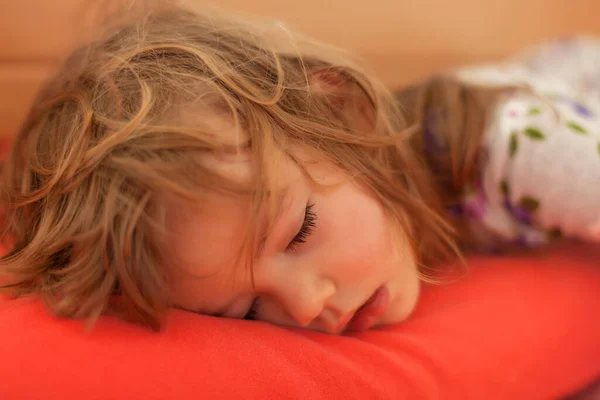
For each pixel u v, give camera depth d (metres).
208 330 0.52
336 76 0.69
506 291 0.67
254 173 0.54
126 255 0.52
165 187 0.51
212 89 0.57
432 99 0.83
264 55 0.64
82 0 0.99
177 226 0.52
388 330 0.61
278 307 0.59
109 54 0.63
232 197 0.52
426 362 0.56
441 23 1.32
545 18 1.47
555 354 0.63
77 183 0.55
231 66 0.61
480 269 0.74
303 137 0.60
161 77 0.58
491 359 0.59
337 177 0.60
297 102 0.63
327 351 0.53
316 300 0.55
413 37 1.29
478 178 0.78
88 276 0.54
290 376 0.48
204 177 0.52
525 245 0.81
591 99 0.96
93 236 0.54
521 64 1.17
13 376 0.44
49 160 0.59
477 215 0.79
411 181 0.72
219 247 0.53
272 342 0.52
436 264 0.72
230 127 0.55
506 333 0.62
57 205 0.57
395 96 0.84
